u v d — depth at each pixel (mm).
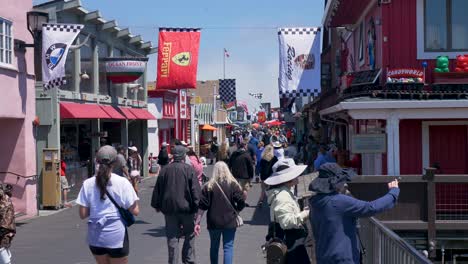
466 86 13016
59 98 19688
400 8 14086
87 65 23078
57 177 18344
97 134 23672
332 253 5840
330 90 22141
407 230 11508
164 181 9352
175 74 22844
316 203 6020
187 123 45125
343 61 23250
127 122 28000
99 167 6871
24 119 16578
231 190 9039
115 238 6836
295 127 55469
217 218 8969
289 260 7230
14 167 16594
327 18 19578
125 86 27812
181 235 9641
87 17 22344
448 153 13969
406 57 14055
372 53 15797
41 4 20688
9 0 15531
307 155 27141
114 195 6840
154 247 11789
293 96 17391
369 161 16172
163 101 36312
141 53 30875
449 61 13977
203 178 16281
